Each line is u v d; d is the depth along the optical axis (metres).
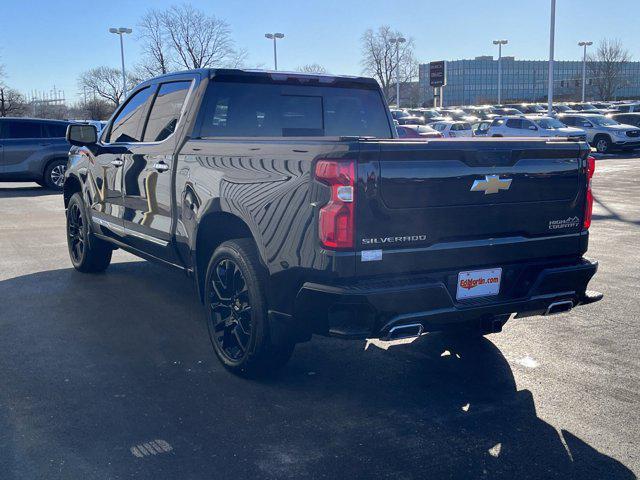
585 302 4.24
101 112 72.56
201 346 4.86
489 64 135.75
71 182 7.22
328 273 3.41
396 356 4.70
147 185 5.24
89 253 6.79
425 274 3.60
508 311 3.82
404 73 68.44
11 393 4.00
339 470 3.14
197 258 4.60
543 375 4.33
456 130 31.27
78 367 4.43
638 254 8.16
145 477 3.07
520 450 3.34
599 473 3.13
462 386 4.16
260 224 3.85
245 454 3.29
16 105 54.41
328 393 4.04
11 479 3.04
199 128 4.79
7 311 5.70
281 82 5.15
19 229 10.12
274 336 3.93
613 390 4.09
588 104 56.00
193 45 49.59
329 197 3.40
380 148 3.38
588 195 4.10
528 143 3.81
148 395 3.99
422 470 3.15
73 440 3.42
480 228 3.71
